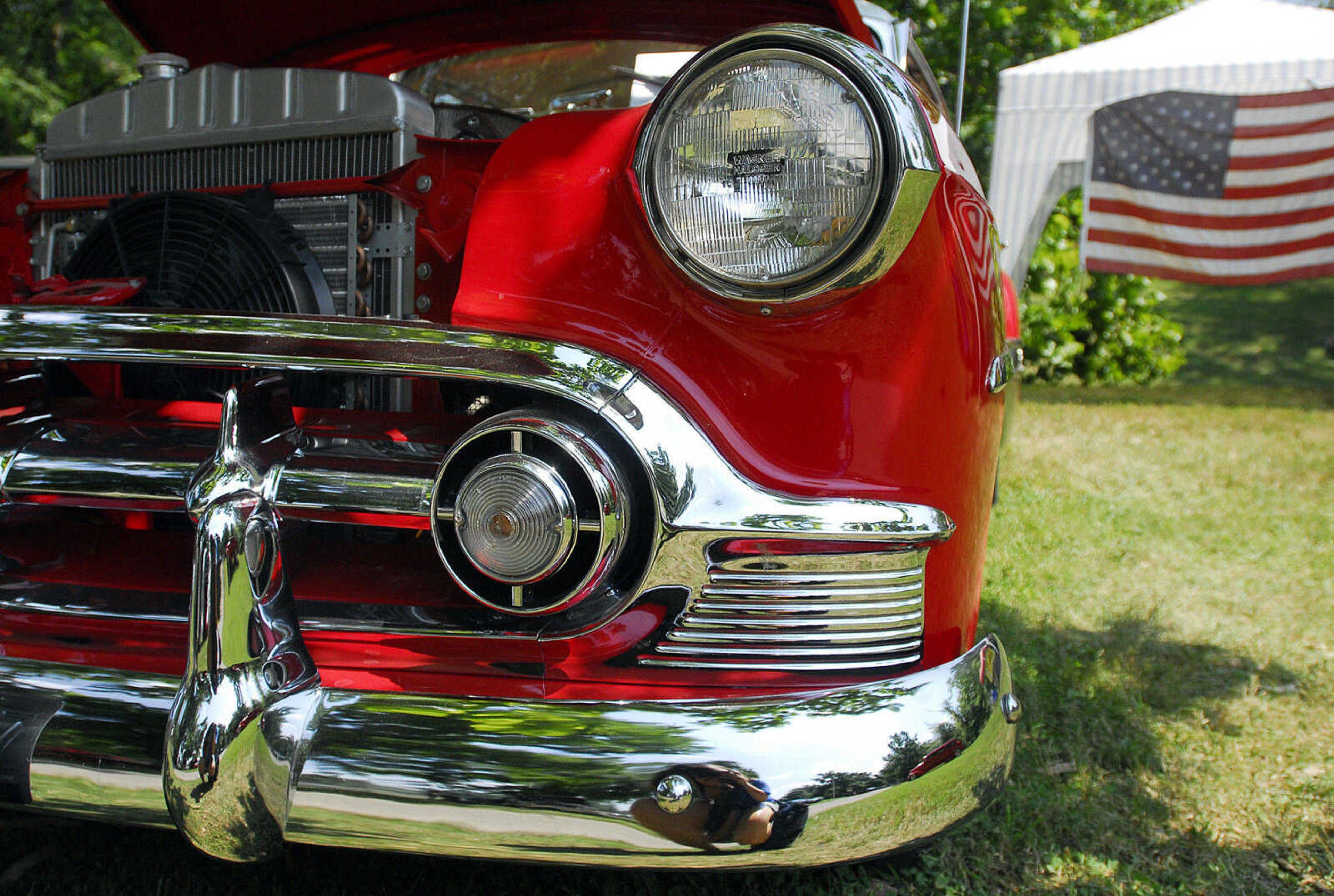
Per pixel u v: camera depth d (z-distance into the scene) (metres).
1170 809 2.00
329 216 1.84
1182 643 2.86
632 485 1.37
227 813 1.27
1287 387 9.45
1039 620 2.95
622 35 2.47
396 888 1.68
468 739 1.26
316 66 2.72
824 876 1.73
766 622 1.39
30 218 2.18
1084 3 8.88
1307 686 2.60
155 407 1.71
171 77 2.09
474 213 1.51
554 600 1.37
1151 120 7.40
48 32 11.49
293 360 1.39
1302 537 3.98
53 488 1.49
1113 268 7.76
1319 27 6.94
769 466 1.40
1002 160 7.52
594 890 1.68
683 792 1.22
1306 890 1.76
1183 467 5.25
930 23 8.38
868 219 1.27
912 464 1.43
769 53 1.30
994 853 1.83
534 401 1.51
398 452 1.46
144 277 1.89
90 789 1.34
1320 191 7.35
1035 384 8.98
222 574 1.32
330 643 1.48
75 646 1.54
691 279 1.35
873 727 1.28
